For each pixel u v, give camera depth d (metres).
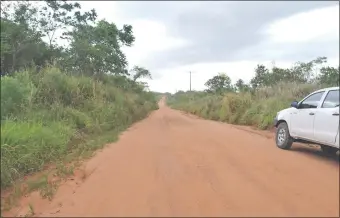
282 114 10.79
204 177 7.45
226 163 8.73
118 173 7.95
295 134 9.99
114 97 21.89
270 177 7.33
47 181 7.37
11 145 7.85
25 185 7.15
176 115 37.88
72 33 24.62
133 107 25.89
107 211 5.66
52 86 14.55
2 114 9.20
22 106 10.81
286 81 24.55
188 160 9.20
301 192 6.30
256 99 23.11
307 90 19.30
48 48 23.33
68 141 11.12
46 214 5.67
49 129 10.30
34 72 15.15
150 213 5.51
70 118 13.13
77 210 5.76
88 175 7.87
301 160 8.96
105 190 6.73
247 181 7.08
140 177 7.58
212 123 22.52
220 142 12.34
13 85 10.21
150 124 21.92
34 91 12.66
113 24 29.61
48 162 9.10
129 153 10.36
